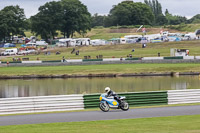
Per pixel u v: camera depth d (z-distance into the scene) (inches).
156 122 2026.3
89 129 1860.2
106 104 2482.8
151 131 1785.2
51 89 5575.8
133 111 2460.6
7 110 2420.0
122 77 7377.0
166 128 1850.4
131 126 1920.5
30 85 6250.0
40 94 5024.6
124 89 5236.2
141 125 1942.7
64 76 7746.1
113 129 1851.6
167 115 2267.5
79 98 2588.6
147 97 2709.2
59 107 2524.6
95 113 2409.0
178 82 6067.9
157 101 2726.4
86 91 5182.1
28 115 2381.9
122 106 2493.8
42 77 7815.0
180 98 2765.7
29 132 1807.3
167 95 2753.4
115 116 2269.9
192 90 2802.7
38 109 2479.1
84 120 2145.7
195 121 2033.7
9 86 6146.7
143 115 2285.9
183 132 1749.5
